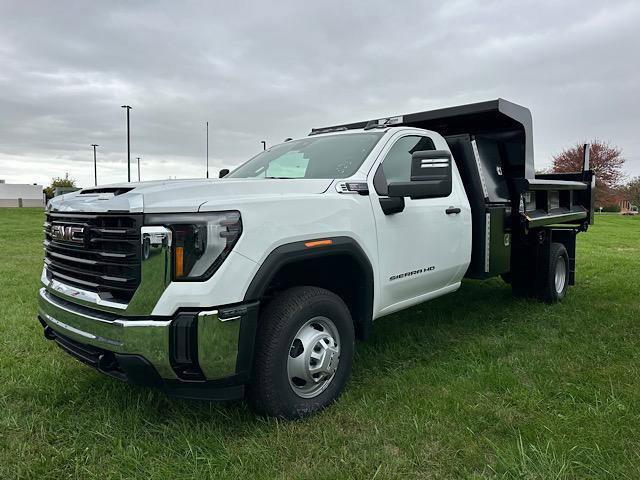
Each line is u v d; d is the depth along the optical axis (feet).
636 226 82.38
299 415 9.98
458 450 8.78
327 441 9.12
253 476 8.11
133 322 8.58
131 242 8.75
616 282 24.58
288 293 10.18
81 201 9.81
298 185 10.68
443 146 15.49
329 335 10.65
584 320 17.44
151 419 10.04
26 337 15.40
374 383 11.90
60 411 10.41
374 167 12.48
